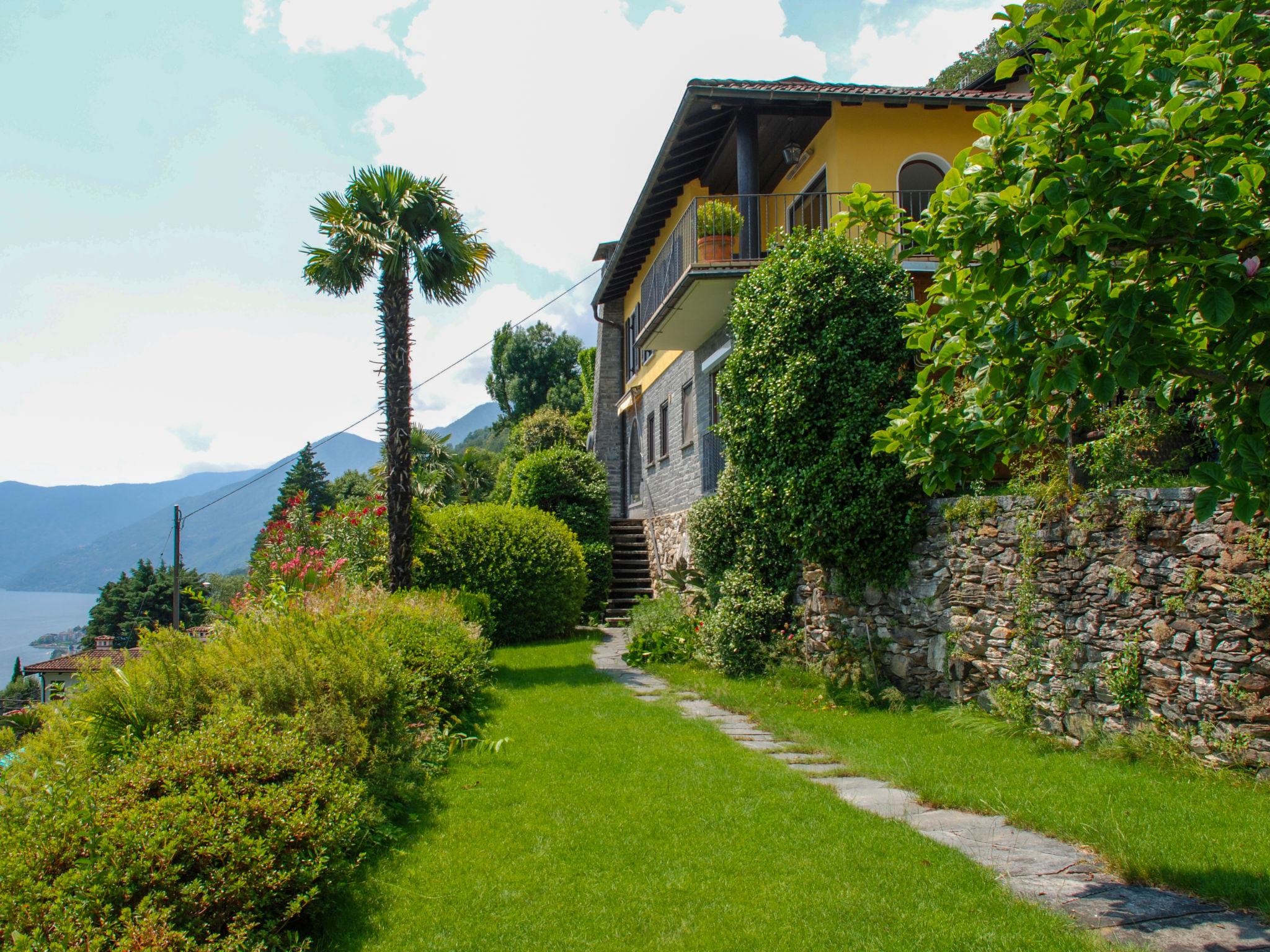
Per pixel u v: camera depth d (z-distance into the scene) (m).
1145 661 5.88
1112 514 6.18
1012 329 3.77
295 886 3.59
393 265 10.64
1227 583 5.31
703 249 12.09
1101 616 6.27
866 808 5.12
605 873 4.10
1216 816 4.51
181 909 3.17
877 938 3.31
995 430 4.31
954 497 8.37
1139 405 6.51
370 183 10.95
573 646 13.32
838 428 8.77
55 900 2.91
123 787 3.67
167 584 44.62
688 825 4.73
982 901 3.62
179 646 5.32
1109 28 3.57
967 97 11.47
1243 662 5.21
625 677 10.58
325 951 3.43
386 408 11.25
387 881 4.08
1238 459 3.24
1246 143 3.25
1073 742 6.38
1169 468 6.52
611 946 3.37
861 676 8.69
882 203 4.60
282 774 4.15
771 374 9.32
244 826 3.54
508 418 46.72
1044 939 3.24
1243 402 3.36
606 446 25.59
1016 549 7.16
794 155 13.10
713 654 10.51
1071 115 3.46
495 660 11.64
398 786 5.14
